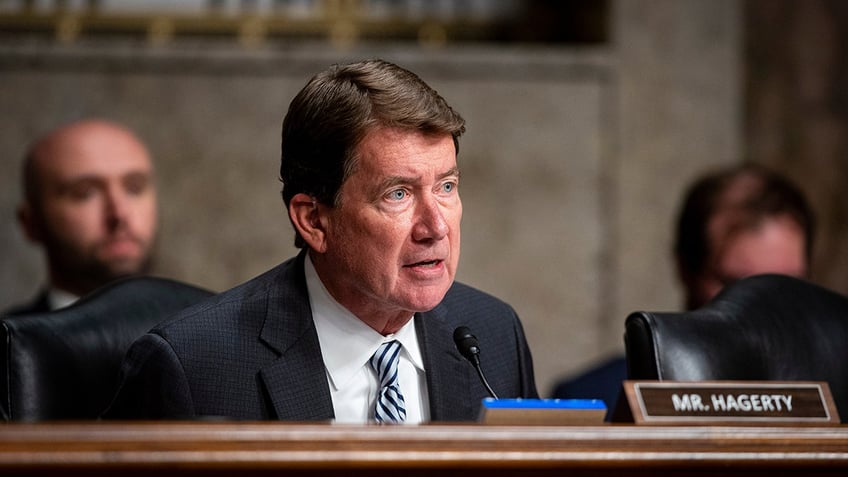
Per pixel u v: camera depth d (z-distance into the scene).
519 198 17.77
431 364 8.23
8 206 17.03
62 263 13.38
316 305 8.09
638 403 6.83
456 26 18.36
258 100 17.52
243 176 17.44
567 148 17.88
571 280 17.75
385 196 7.46
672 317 8.28
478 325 8.76
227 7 18.06
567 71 17.91
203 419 6.44
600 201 17.89
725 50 18.20
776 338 8.53
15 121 17.17
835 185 18.16
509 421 6.53
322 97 7.56
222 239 17.38
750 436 6.49
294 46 17.53
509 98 17.83
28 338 8.14
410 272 7.55
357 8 18.25
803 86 18.28
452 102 17.78
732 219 11.63
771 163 18.19
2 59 17.19
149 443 5.68
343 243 7.60
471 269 17.67
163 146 17.36
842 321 8.83
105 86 17.34
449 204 7.62
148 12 17.98
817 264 18.05
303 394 7.78
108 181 13.35
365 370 8.03
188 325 7.81
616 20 18.12
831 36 18.28
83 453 5.58
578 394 12.07
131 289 9.02
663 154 18.03
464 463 5.98
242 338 7.84
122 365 7.80
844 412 8.54
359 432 5.93
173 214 17.33
